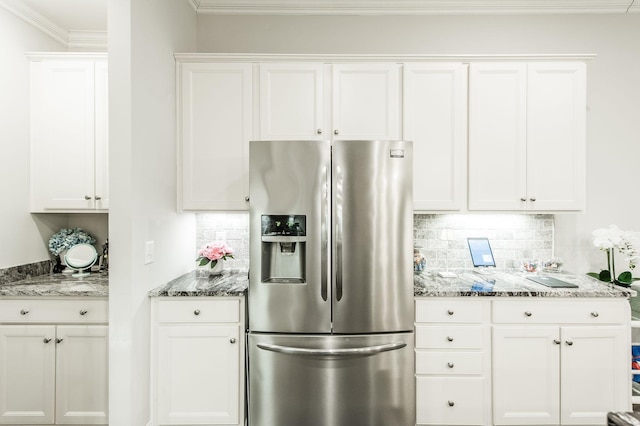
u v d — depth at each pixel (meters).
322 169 1.97
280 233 2.01
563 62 2.30
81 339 2.02
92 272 2.54
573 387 2.00
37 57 2.35
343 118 2.32
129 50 1.77
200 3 2.64
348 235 1.95
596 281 2.29
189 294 1.98
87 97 2.34
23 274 2.34
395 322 1.97
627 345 2.01
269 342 1.96
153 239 2.01
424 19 2.68
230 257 2.46
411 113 2.31
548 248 2.62
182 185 2.32
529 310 2.02
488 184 2.31
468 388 2.02
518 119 2.30
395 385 1.97
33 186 2.36
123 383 1.77
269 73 2.32
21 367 2.02
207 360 1.99
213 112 2.32
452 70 2.30
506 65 2.30
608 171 2.62
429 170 2.32
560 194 2.30
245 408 2.03
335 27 2.69
